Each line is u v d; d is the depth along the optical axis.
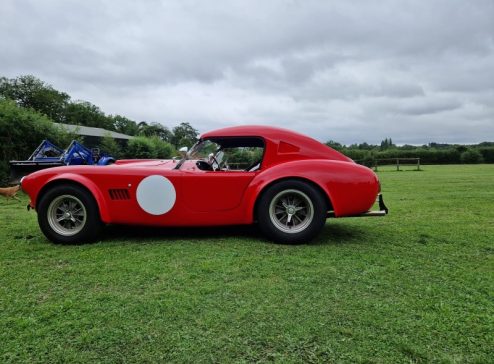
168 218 3.43
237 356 1.53
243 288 2.24
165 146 22.42
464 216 4.89
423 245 3.32
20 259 2.91
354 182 3.31
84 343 1.63
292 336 1.68
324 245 3.31
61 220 3.45
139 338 1.67
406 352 1.55
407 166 27.81
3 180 9.93
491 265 2.71
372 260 2.83
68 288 2.27
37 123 11.16
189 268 2.64
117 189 3.40
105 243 3.41
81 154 9.72
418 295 2.14
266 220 3.35
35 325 1.79
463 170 19.97
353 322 1.81
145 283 2.34
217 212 3.43
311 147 3.53
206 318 1.85
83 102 59.03
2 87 50.22
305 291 2.20
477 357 1.52
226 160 3.83
